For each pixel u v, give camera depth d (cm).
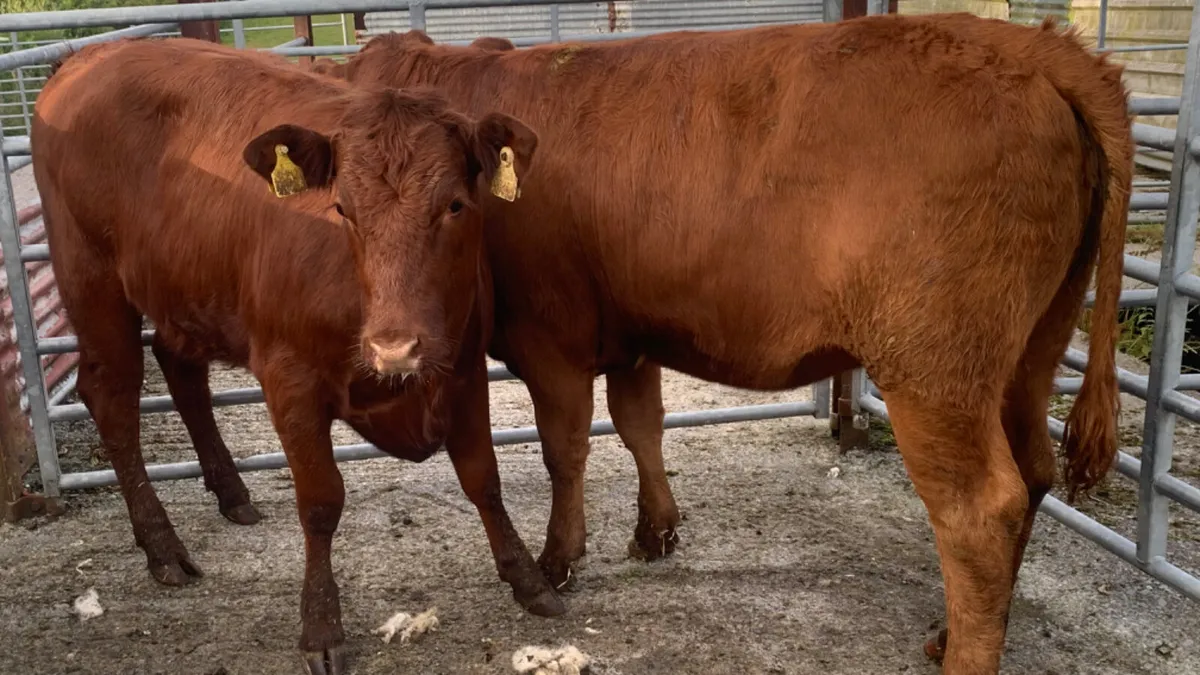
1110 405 289
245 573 392
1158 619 346
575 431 348
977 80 267
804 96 279
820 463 474
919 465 283
